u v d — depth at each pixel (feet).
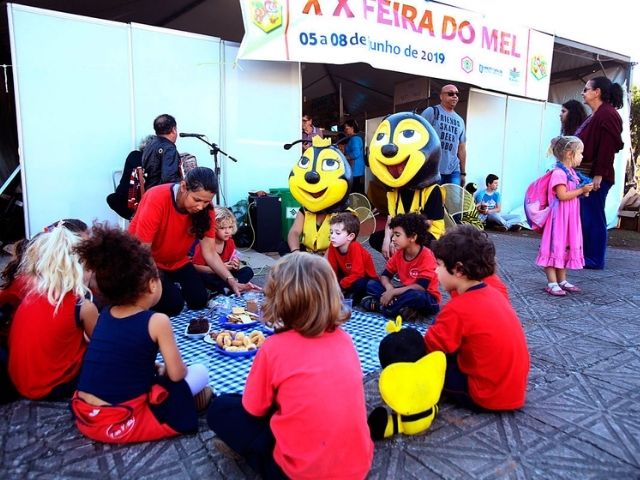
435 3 21.57
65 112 16.97
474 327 6.55
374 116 37.63
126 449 5.93
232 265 12.82
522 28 24.95
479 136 28.19
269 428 5.20
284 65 20.94
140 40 18.02
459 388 6.93
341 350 5.09
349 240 11.87
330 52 19.40
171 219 10.29
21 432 6.28
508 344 6.56
